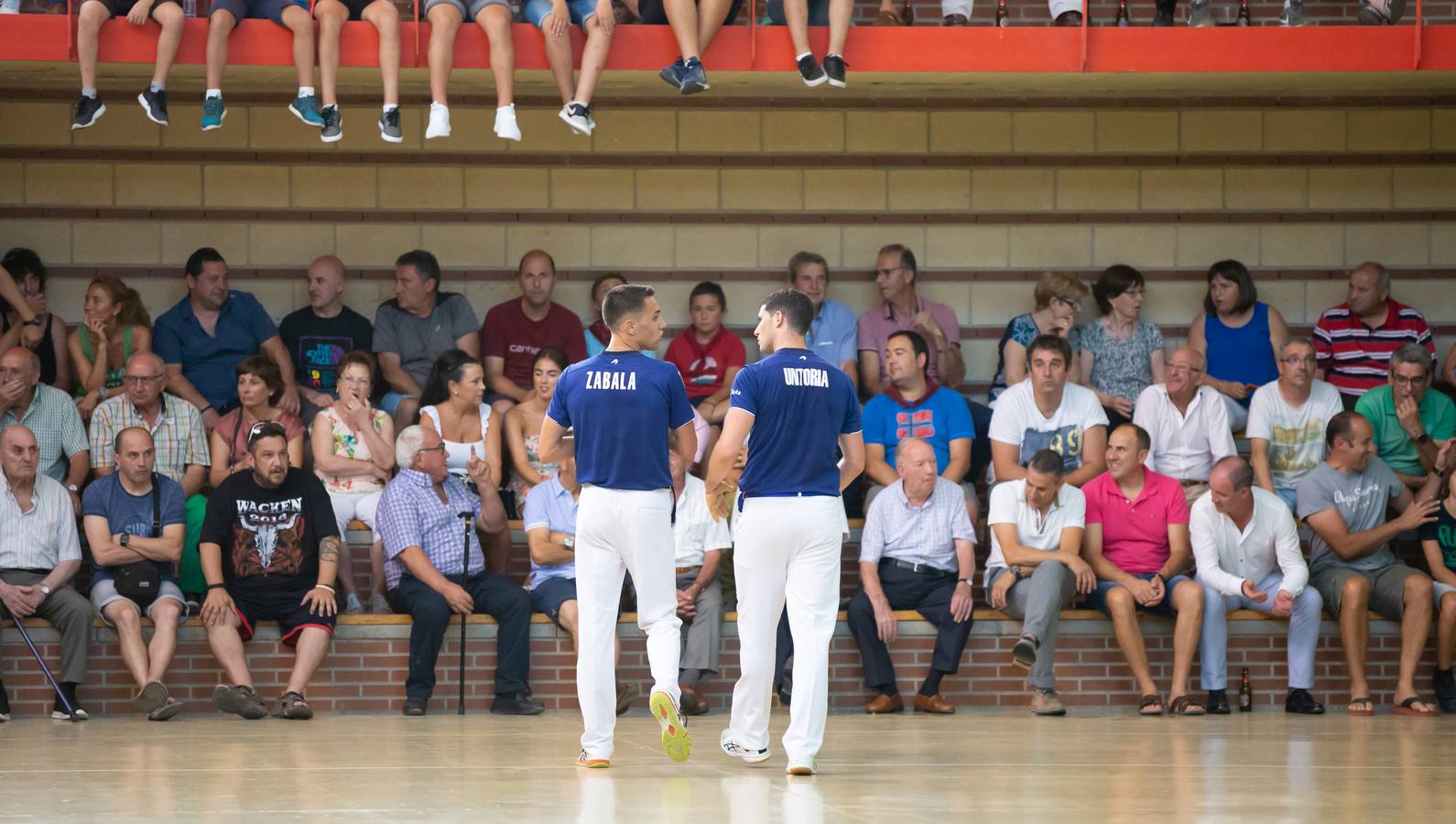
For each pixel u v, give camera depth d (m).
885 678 20.86
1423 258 26.17
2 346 23.09
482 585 20.73
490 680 20.78
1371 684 21.77
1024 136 26.03
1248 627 21.59
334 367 24.20
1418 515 21.23
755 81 23.66
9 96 24.66
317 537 20.30
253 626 20.34
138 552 20.12
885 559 21.47
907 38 22.56
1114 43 22.69
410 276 24.14
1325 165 26.16
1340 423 21.83
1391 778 13.02
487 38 21.86
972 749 15.52
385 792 11.86
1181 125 26.08
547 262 24.20
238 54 21.58
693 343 24.61
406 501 20.77
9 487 19.95
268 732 17.47
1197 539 21.06
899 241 25.94
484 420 22.61
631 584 21.48
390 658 20.66
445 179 25.45
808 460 13.28
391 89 21.47
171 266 24.98
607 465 13.46
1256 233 26.12
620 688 20.30
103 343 23.00
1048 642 20.45
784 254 25.86
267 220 25.19
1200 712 20.30
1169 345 26.02
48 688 19.98
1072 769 13.66
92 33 21.02
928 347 24.50
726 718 20.05
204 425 23.25
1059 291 24.50
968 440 23.12
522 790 12.00
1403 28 22.70
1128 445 21.34
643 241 25.75
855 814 10.68
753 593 13.51
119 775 12.98
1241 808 11.09
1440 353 26.09
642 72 22.73
